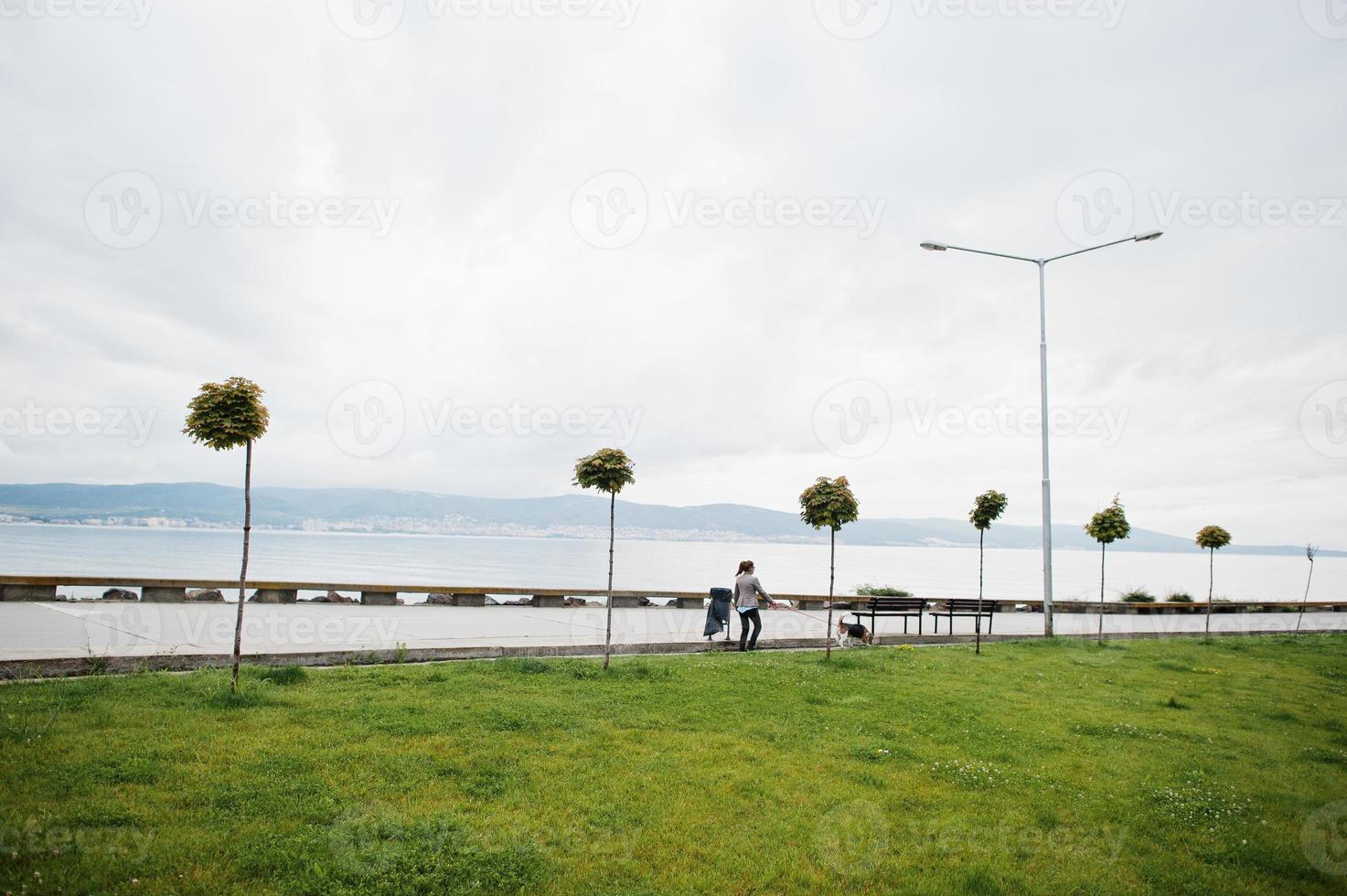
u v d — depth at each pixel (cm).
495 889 576
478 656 1534
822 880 619
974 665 1683
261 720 931
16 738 803
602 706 1107
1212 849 722
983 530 1988
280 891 551
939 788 844
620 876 609
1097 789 871
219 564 7956
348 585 2614
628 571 10606
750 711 1128
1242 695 1473
